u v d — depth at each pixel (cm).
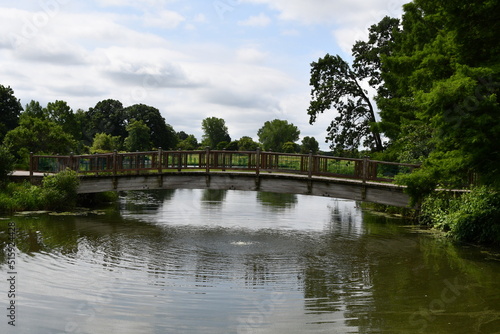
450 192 1493
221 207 2191
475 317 693
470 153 1053
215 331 629
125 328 633
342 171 2389
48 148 3256
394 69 1819
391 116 2312
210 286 845
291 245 1257
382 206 2170
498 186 1051
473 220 1305
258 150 1734
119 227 1489
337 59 3144
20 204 1739
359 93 3181
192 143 8869
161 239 1301
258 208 2178
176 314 693
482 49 1193
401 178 1220
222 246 1221
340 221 1759
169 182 1812
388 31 3041
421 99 1027
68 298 752
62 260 1009
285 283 875
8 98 5097
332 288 845
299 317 688
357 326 654
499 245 1248
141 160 2091
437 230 1524
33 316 666
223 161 1786
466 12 1128
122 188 1844
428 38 1928
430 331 636
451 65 1217
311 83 3238
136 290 807
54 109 4803
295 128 8288
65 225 1479
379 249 1214
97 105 7119
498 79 1041
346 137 3238
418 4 1878
